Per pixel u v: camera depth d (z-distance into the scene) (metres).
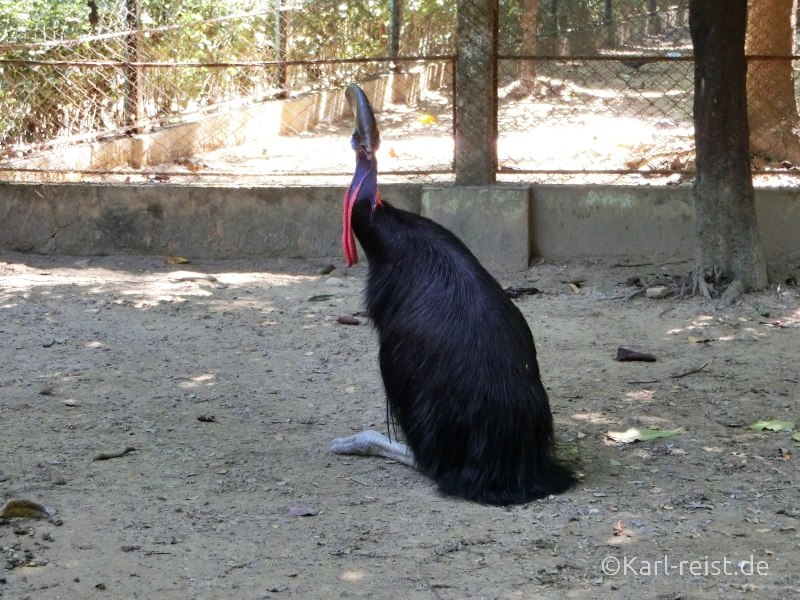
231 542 4.49
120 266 9.97
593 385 6.73
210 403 6.42
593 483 5.17
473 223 9.66
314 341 7.75
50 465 5.38
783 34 10.82
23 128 11.08
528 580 4.14
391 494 5.06
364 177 5.08
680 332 7.88
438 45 15.62
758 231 8.80
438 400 4.91
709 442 5.74
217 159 13.05
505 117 15.85
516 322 5.03
